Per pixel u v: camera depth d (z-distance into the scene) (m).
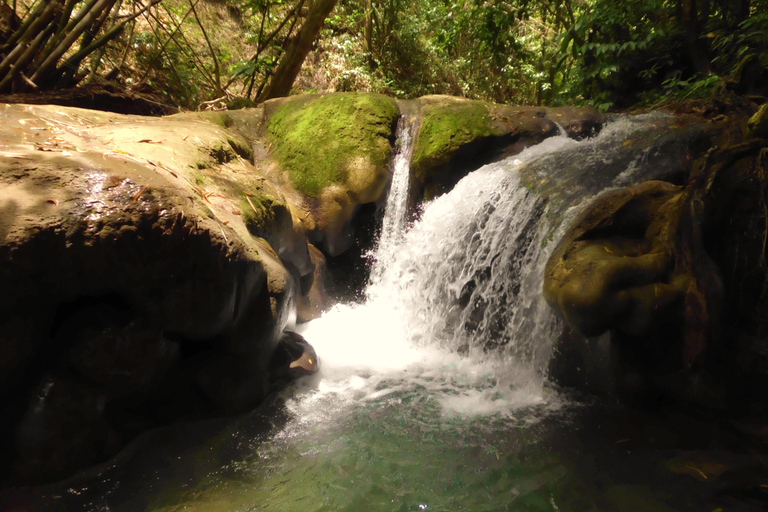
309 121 5.80
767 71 4.98
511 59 10.86
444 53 11.79
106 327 2.93
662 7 6.59
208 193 3.91
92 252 2.74
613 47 6.36
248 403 3.63
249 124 6.25
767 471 3.04
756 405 3.53
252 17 11.51
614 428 3.54
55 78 7.00
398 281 5.67
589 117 5.70
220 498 2.89
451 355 4.88
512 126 5.64
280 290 3.72
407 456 3.32
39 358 2.89
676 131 4.46
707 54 6.29
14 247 2.56
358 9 11.97
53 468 2.86
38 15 6.36
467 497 2.96
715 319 3.30
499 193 4.88
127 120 4.98
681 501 2.86
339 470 3.17
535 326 4.19
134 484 2.94
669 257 3.37
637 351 3.62
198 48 10.39
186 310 3.07
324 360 4.59
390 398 4.05
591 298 3.20
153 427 3.32
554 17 10.45
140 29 9.55
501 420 3.75
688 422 3.50
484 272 4.80
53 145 3.50
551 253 3.85
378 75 11.58
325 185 5.45
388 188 5.71
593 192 4.16
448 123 5.58
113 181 2.95
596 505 2.87
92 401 2.97
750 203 3.41
